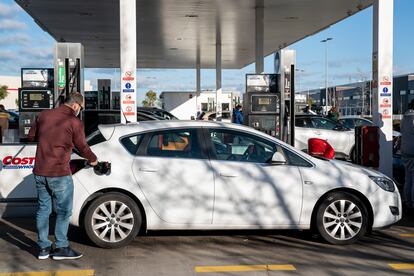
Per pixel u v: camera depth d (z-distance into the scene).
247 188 6.64
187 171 6.61
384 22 10.31
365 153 9.65
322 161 6.98
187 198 6.58
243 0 16.59
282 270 5.80
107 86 24.09
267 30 23.17
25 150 8.53
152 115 16.33
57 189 5.97
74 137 5.97
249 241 7.06
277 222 6.70
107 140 6.75
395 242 7.06
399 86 57.53
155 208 6.56
